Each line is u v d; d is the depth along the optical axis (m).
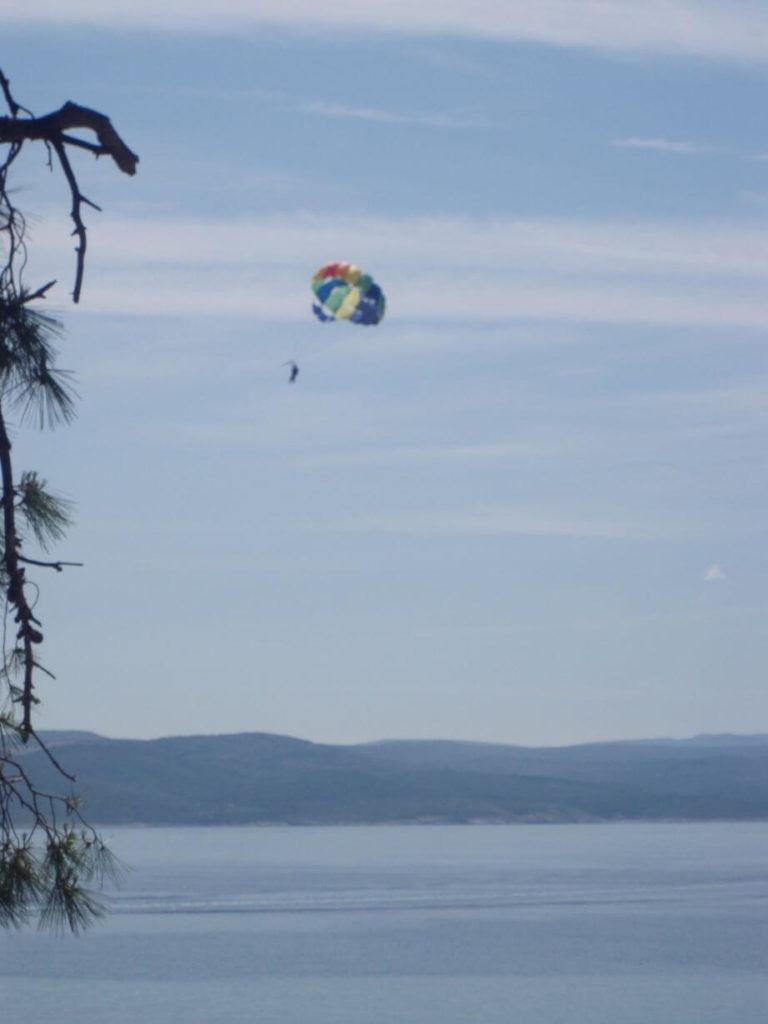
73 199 16.88
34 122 16.72
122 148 16.94
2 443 15.34
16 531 15.25
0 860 14.18
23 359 15.38
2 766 14.43
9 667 14.56
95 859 14.52
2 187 15.45
